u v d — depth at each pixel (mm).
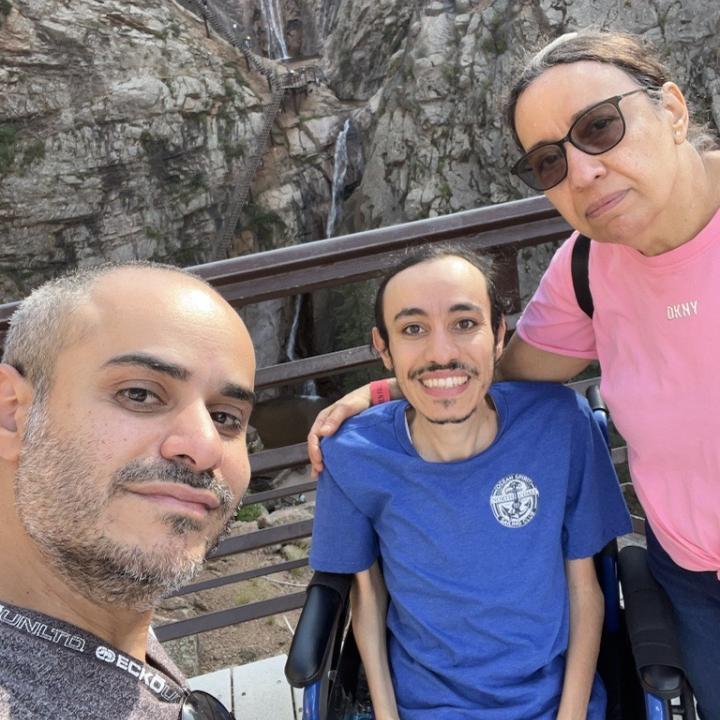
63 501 834
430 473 1578
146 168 20000
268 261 2035
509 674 1499
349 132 21875
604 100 1223
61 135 19156
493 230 2111
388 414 1666
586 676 1516
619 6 17453
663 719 1317
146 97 19656
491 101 18359
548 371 1713
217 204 21031
